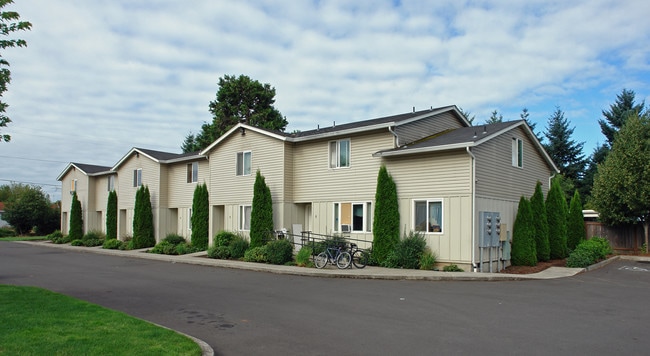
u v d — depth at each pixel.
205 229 28.45
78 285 14.94
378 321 9.67
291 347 7.87
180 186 32.66
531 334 8.57
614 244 27.94
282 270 18.44
